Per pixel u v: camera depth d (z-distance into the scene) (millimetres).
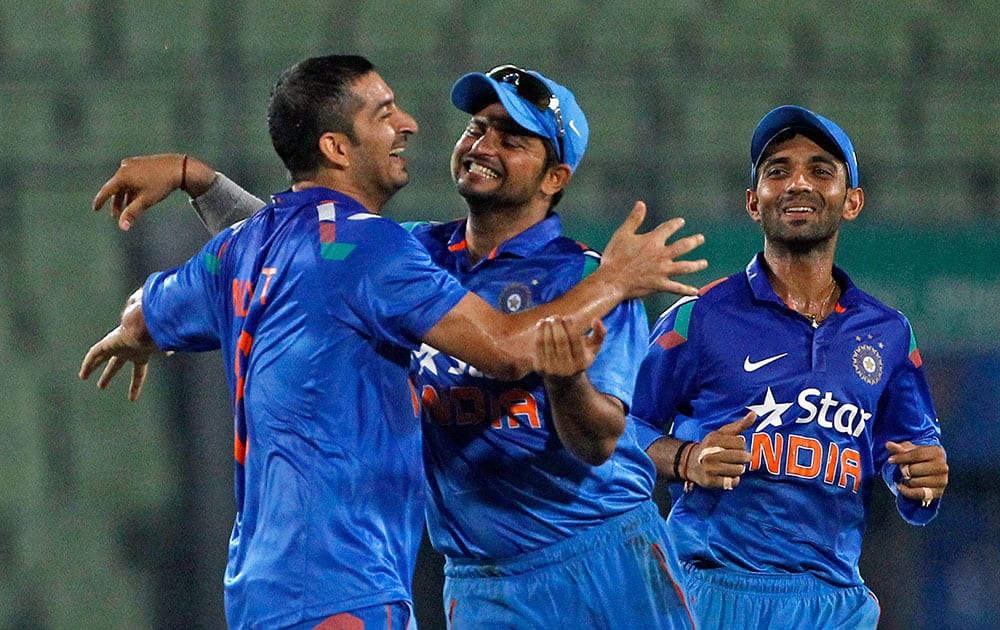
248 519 11188
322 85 11500
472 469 12781
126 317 12953
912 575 35844
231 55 42062
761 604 14375
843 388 14469
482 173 12664
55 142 40688
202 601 37469
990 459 36188
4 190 40094
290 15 42469
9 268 39812
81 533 37969
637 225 11383
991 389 36344
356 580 10789
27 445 38688
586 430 11406
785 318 14641
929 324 36594
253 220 11844
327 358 10977
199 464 37844
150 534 37750
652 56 42656
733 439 13578
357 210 11367
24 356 39375
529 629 12906
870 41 43312
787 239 14672
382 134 11656
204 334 12273
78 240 39906
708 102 41750
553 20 42781
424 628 34656
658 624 13023
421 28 42625
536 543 12891
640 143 41125
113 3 42219
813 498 14398
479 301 11148
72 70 41250
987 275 36688
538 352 10562
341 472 10891
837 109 42312
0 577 37719
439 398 12680
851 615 14539
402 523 11266
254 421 11188
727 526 14516
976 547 35875
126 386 38812
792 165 14750
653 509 13430
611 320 12172
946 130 42344
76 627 37406
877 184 41375
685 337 14750
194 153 40469
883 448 15203
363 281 10938
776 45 43000
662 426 15102
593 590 12891
